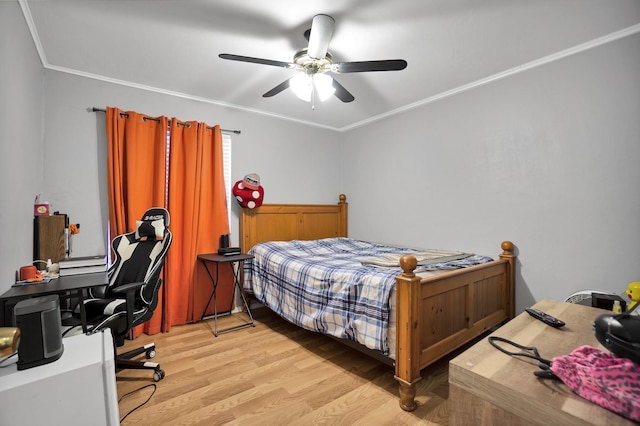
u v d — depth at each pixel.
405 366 1.69
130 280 2.15
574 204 2.29
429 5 1.79
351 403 1.76
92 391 1.07
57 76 2.50
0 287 1.43
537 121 2.46
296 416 1.65
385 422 1.60
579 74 2.25
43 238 2.11
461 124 2.97
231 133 3.42
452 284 1.96
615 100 2.10
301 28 2.02
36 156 2.21
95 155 2.66
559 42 2.19
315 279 2.34
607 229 2.14
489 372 0.70
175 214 2.95
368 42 2.17
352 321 1.98
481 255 2.83
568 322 1.05
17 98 1.70
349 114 3.75
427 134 3.28
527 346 0.85
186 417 1.63
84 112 2.62
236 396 1.82
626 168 2.06
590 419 0.54
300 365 2.21
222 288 3.30
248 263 3.32
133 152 2.73
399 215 3.60
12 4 1.60
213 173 3.21
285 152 3.85
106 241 2.69
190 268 3.01
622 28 2.03
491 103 2.75
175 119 2.94
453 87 2.95
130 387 1.91
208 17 1.90
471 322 2.14
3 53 1.46
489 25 1.98
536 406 0.60
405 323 1.70
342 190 4.39
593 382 0.59
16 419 0.94
